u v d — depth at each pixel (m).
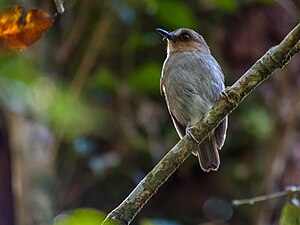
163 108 11.88
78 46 11.55
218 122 5.49
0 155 11.56
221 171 11.96
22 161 9.59
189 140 5.47
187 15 9.99
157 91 10.61
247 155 11.87
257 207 10.59
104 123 11.39
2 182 11.55
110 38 11.65
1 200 11.51
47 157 9.70
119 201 11.96
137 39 10.80
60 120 7.08
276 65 5.28
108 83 11.14
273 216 11.45
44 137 9.62
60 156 11.52
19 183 9.62
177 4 9.86
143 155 11.87
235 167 11.88
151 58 12.03
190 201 12.02
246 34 11.45
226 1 9.80
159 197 12.08
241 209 11.88
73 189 11.70
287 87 11.30
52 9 10.62
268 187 10.56
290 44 5.18
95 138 11.59
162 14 10.08
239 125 11.83
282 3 10.54
